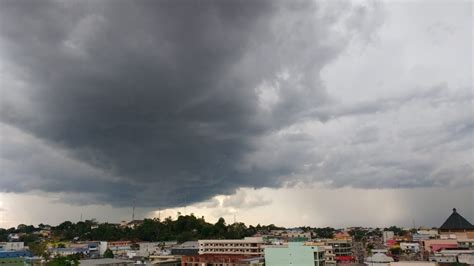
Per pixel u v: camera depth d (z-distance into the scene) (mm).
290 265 158250
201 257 188500
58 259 160000
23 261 160125
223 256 190000
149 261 196375
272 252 162375
